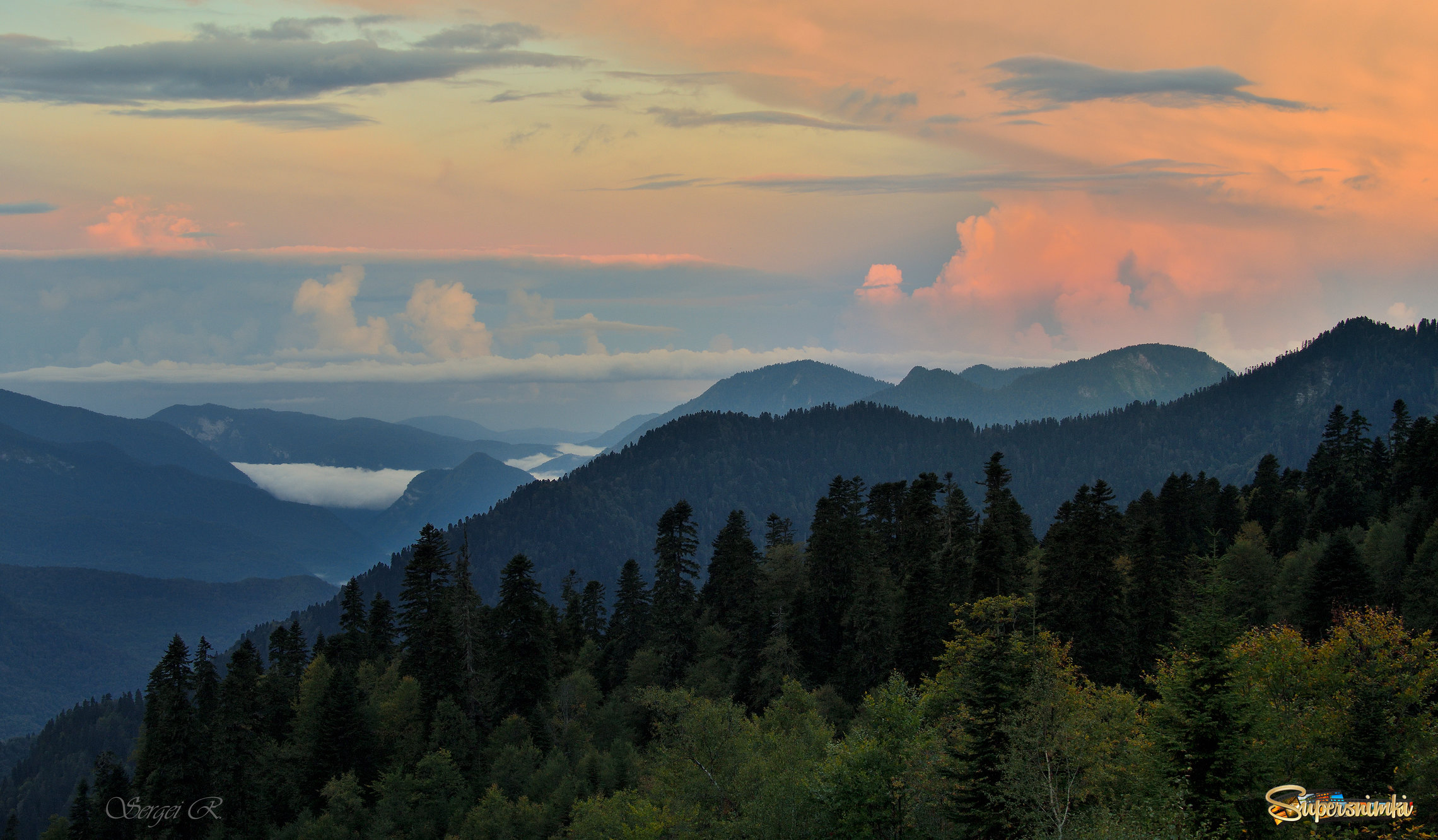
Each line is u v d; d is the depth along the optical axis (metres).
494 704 82.31
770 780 42.25
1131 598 63.22
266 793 77.00
